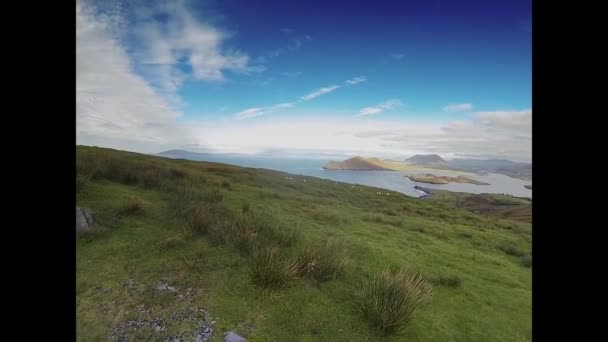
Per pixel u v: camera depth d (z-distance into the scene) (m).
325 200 18.67
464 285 6.12
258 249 5.55
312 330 3.73
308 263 5.29
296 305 4.21
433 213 23.88
